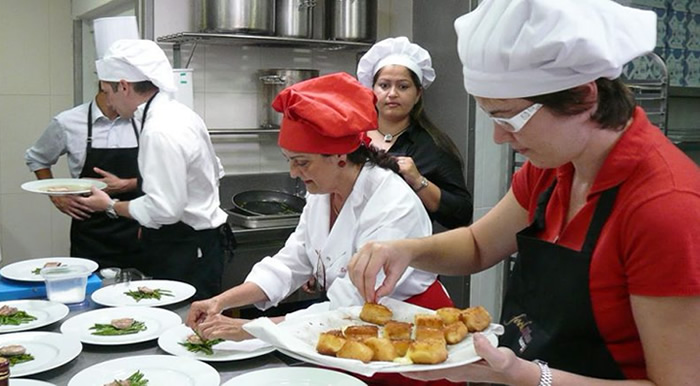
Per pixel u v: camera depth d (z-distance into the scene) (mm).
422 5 3559
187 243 2629
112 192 3047
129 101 2541
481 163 3410
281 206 3480
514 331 1230
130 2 3535
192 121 2561
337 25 3422
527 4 952
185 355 1488
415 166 2637
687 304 939
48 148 3299
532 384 1003
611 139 1059
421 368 1067
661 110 2986
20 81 4164
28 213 4273
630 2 3332
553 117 998
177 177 2457
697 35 3641
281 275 1825
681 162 1031
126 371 1386
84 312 1832
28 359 1445
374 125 1604
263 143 3588
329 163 1631
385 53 2799
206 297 2678
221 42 3311
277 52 3572
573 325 1107
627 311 1056
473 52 1028
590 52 939
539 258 1191
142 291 1963
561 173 1197
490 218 1433
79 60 4305
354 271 1355
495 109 1028
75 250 3277
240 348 1521
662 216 962
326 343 1171
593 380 1015
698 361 951
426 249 1400
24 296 1963
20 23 4113
